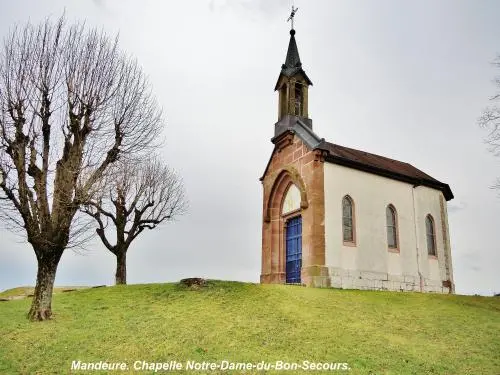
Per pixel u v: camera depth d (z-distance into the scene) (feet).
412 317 56.65
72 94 55.21
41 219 51.72
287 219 91.35
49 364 37.70
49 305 51.39
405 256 88.89
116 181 89.61
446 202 103.71
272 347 42.14
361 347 43.45
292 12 105.91
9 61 53.98
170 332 45.42
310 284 75.05
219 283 66.74
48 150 54.24
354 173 85.92
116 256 97.14
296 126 91.15
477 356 43.24
